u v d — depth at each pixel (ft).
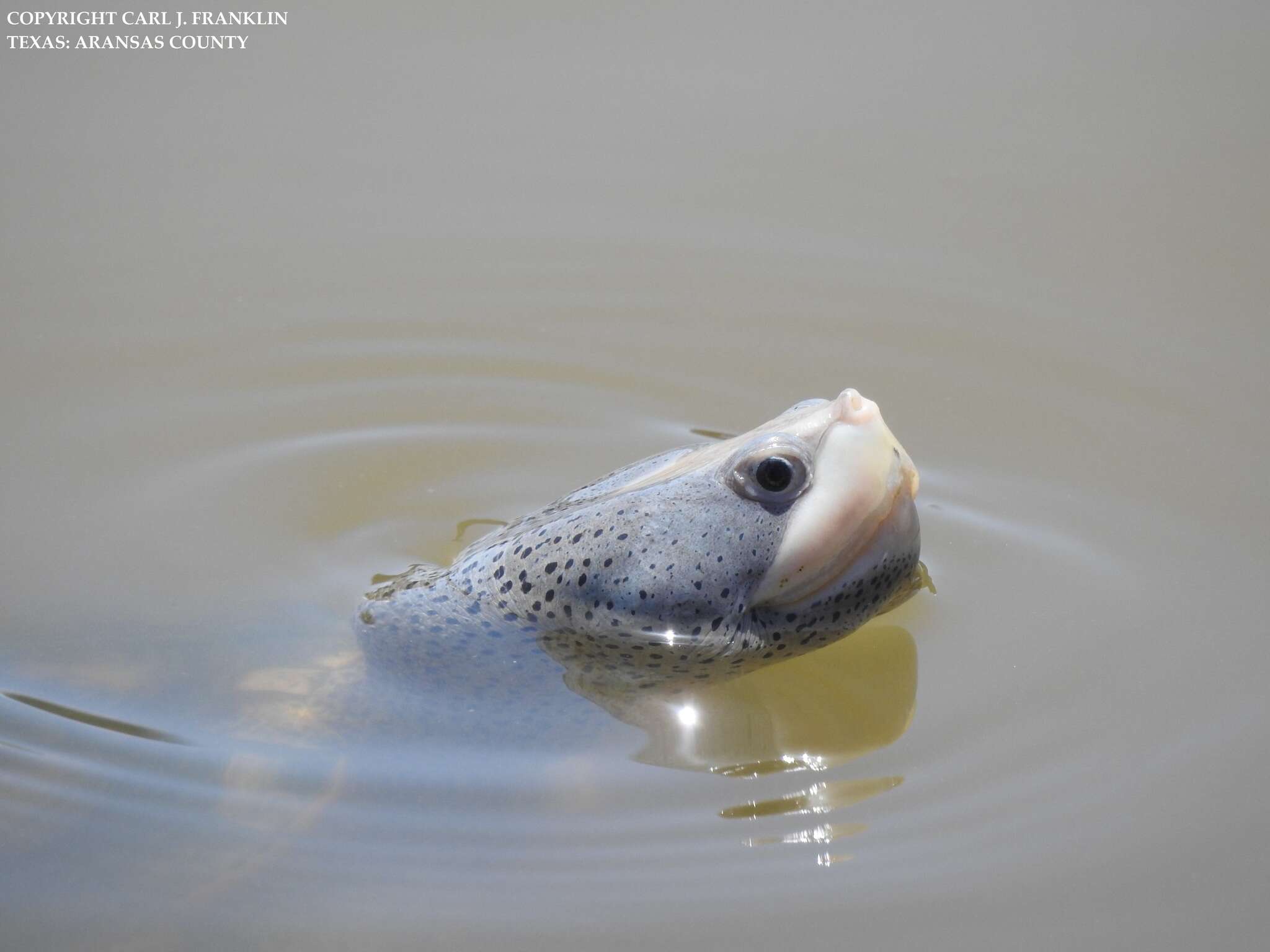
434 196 32.78
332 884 14.74
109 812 15.66
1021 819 15.49
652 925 14.10
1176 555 21.11
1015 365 27.35
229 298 29.89
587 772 16.35
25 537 22.17
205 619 19.30
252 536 22.25
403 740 16.62
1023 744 16.76
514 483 24.53
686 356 28.32
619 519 16.90
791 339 28.63
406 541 22.12
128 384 27.50
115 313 29.43
